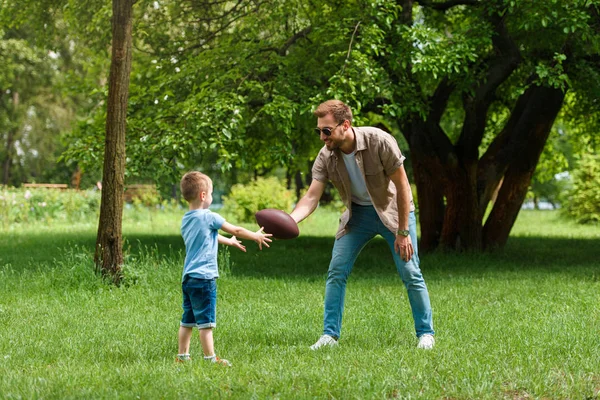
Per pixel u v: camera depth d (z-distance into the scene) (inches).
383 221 204.7
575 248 621.6
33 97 1584.6
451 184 545.3
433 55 442.9
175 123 444.5
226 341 220.8
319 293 340.2
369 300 314.0
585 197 1066.7
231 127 419.5
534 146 551.8
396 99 468.4
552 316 265.0
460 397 151.9
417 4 594.9
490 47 565.0
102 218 358.9
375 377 165.0
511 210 565.6
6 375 171.2
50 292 333.7
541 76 435.2
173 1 544.7
